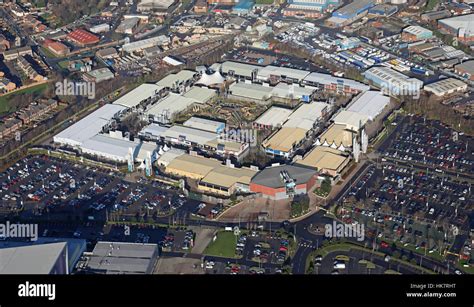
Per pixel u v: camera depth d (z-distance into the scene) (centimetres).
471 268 18488
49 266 16925
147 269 18250
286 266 18738
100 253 18938
